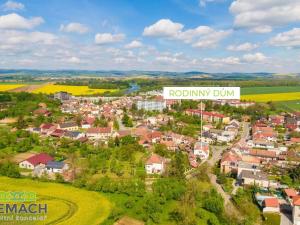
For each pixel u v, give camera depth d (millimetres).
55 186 111188
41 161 134750
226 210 94562
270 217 93938
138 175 123312
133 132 196625
